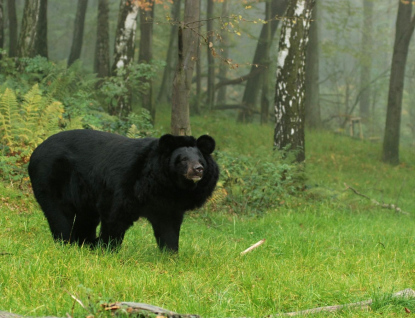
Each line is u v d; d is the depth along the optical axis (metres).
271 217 11.04
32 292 4.74
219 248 7.62
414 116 45.75
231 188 11.80
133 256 6.43
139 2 16.53
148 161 6.20
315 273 6.65
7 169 9.48
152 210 6.33
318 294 5.57
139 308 4.13
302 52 13.92
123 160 6.29
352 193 15.80
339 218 11.62
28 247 6.22
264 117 25.75
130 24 16.56
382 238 9.48
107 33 22.30
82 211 6.76
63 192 6.70
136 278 5.35
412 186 19.91
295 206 12.34
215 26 31.27
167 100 29.39
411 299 5.45
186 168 5.93
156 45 31.92
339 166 21.64
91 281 5.12
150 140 6.40
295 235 9.27
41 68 14.82
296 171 13.81
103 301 4.30
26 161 10.03
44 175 6.68
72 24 42.69
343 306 5.20
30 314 4.27
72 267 5.38
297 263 7.15
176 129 11.15
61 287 4.97
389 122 23.50
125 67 16.64
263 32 27.47
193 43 10.93
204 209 10.90
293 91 13.95
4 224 7.61
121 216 6.31
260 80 28.94
